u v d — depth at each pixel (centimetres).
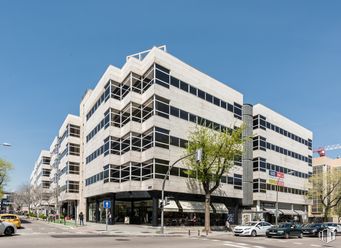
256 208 6347
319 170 9981
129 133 4434
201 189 4762
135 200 4884
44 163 10738
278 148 7075
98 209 5378
